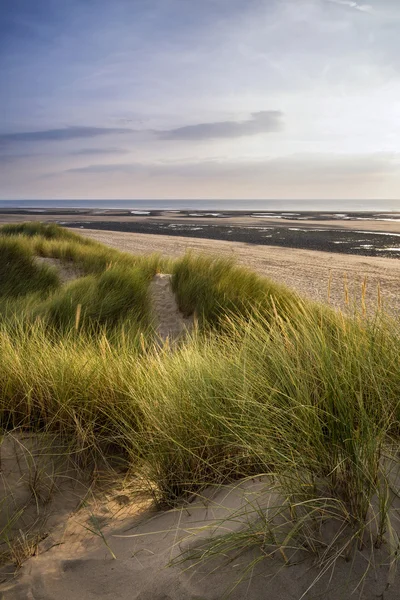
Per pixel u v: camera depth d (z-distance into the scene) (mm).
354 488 1715
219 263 9195
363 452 1797
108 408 3092
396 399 2215
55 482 2564
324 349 2463
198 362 3195
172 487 2408
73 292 6934
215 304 7348
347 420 1919
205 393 2664
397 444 2049
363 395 2250
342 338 2848
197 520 2006
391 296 11062
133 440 2764
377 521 1647
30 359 3521
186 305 7754
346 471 1793
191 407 2660
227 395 2617
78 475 2693
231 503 2037
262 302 7074
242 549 1703
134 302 7520
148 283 8914
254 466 2307
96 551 1957
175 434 2523
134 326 5973
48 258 12719
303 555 1620
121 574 1761
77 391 3186
